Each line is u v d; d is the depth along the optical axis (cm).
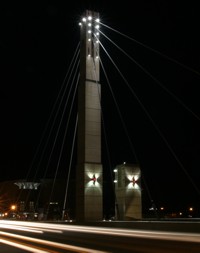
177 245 1664
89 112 4834
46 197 9788
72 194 9631
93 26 5206
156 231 2186
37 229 3388
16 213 8181
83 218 4519
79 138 4859
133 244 1828
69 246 1856
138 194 5750
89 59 5025
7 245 2000
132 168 5825
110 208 10275
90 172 4675
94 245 1862
